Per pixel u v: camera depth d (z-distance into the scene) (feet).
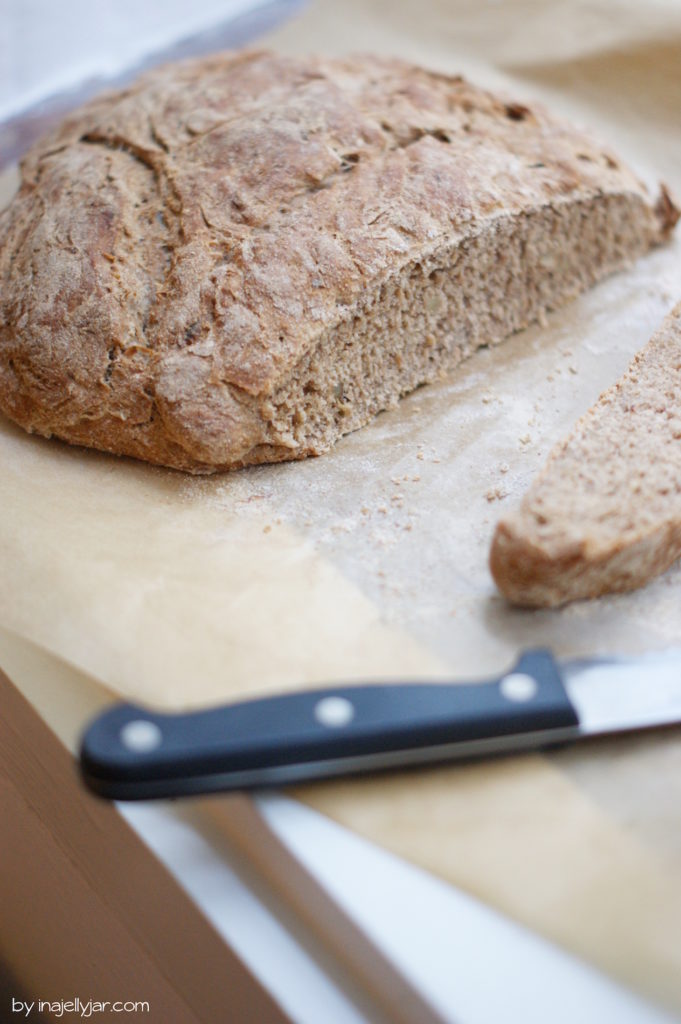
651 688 1.33
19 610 1.43
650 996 1.18
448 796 1.28
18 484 1.59
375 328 1.68
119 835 1.37
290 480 1.61
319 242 1.65
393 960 1.21
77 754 1.38
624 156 2.08
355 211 1.69
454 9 2.46
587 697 1.32
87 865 1.47
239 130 1.76
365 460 1.64
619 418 1.55
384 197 1.71
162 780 1.23
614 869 1.24
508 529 1.40
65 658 1.39
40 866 1.61
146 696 1.35
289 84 1.87
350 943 1.24
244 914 1.28
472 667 1.38
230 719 1.25
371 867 1.25
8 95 2.49
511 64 2.32
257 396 1.59
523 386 1.74
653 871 1.23
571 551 1.38
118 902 1.44
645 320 1.84
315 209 1.69
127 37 2.74
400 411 1.71
